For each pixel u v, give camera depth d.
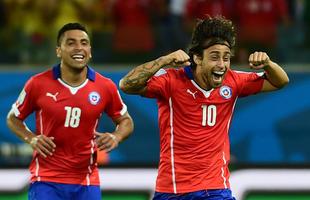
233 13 29.66
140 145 28.06
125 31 28.55
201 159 18.88
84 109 20.39
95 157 20.75
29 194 20.84
